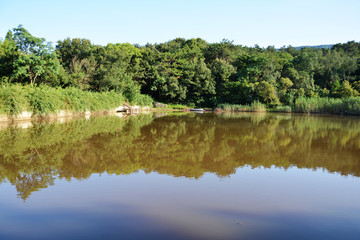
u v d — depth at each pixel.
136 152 8.61
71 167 6.72
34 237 3.42
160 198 4.75
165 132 13.38
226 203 4.56
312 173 6.43
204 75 44.41
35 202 4.52
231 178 5.98
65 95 22.00
